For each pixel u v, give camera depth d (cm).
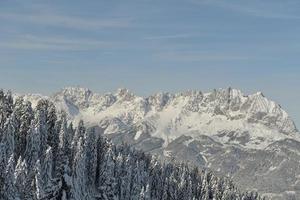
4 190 11275
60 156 14662
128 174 17250
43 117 14875
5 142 13275
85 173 15912
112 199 16150
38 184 12212
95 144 16688
